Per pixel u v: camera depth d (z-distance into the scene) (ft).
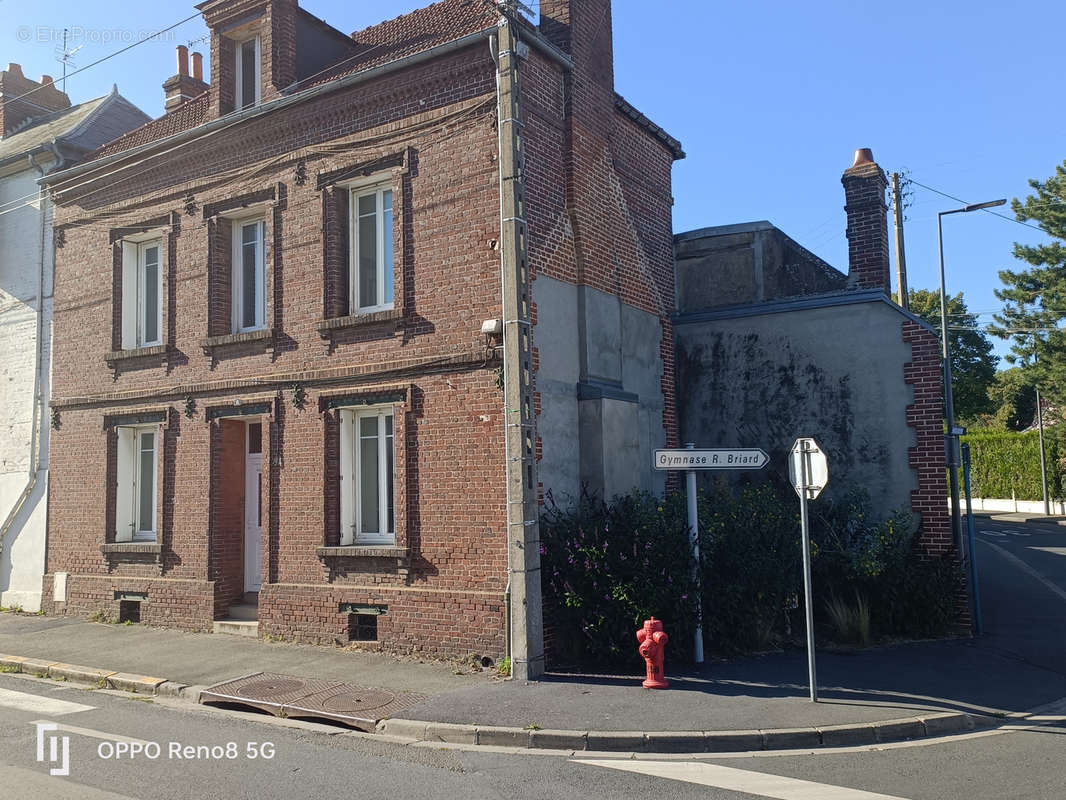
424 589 33.88
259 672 31.96
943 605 37.76
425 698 27.68
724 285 50.57
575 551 32.17
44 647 38.17
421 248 35.53
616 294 40.83
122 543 44.27
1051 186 119.96
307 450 38.01
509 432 31.71
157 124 49.47
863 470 41.81
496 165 33.83
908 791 19.52
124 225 46.37
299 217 39.45
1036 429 146.20
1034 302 124.47
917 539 40.01
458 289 34.37
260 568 41.24
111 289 46.55
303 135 39.63
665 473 44.29
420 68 35.99
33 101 63.87
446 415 34.14
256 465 42.50
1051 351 120.26
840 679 29.78
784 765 21.81
